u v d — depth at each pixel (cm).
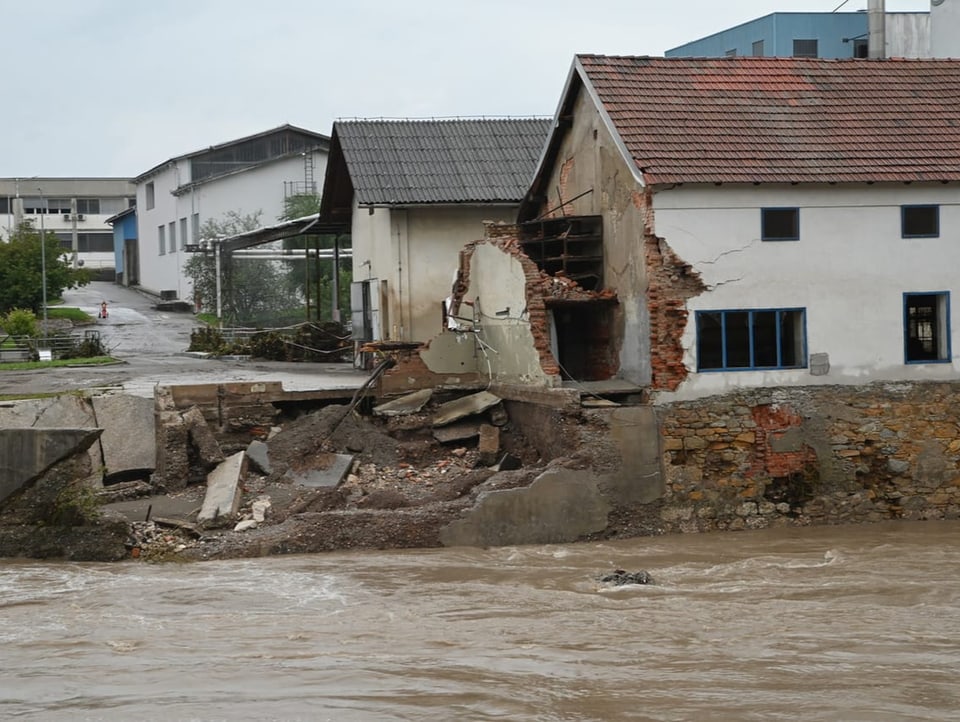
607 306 2636
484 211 3425
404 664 1477
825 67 2739
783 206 2441
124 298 7025
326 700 1344
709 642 1578
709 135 2503
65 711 1312
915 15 5169
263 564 2061
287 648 1550
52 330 4997
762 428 2411
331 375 3362
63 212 9681
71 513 2120
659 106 2570
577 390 2344
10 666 1471
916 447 2473
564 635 1612
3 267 5600
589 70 2645
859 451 2455
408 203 3300
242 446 2614
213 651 1535
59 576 1972
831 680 1417
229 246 5091
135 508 2298
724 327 2419
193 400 2606
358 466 2527
